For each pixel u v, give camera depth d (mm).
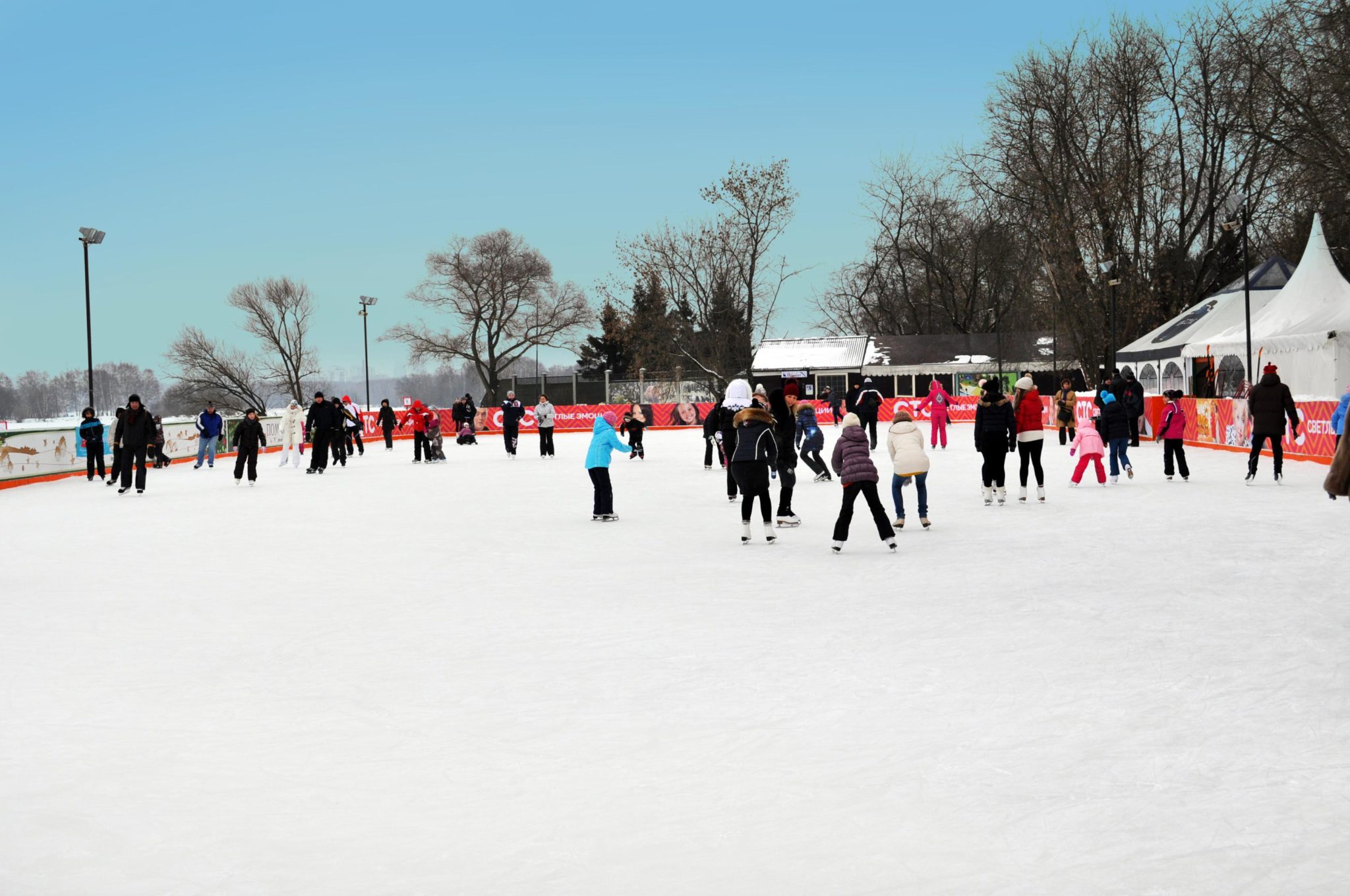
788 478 15719
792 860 4199
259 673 7555
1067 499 18500
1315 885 3865
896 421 14961
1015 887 3912
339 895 3988
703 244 67375
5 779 5328
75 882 4133
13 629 9250
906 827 4500
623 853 4309
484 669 7520
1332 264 35000
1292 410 20406
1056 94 52375
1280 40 38906
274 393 83188
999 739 5641
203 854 4375
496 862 4246
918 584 10492
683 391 66750
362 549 14242
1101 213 50719
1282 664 7043
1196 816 4516
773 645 8039
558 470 29969
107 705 6738
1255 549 12133
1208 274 53438
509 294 84438
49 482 30219
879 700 6477
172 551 14398
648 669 7402
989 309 75375
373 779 5262
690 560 12633
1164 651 7492
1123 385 21828
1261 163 48594
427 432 35344
